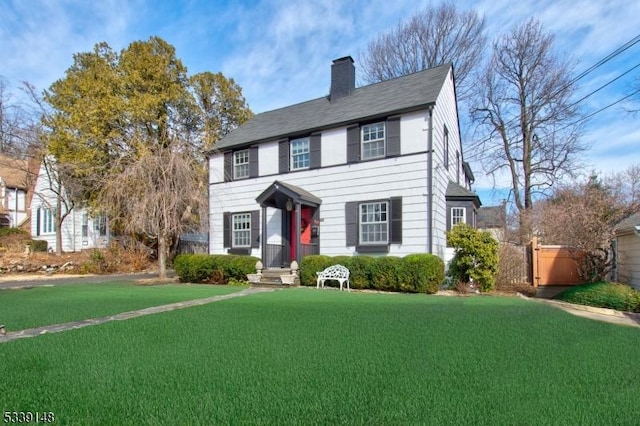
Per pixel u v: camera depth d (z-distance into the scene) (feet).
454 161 53.57
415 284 35.22
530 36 71.82
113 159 61.52
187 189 47.60
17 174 90.99
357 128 43.50
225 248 53.67
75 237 78.79
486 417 8.61
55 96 68.18
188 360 12.89
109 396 9.86
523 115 74.90
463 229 37.40
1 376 11.37
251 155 52.03
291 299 28.48
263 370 11.85
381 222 41.52
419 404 9.29
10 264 55.93
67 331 17.30
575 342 15.37
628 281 32.73
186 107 72.08
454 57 83.15
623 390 10.29
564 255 37.01
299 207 42.22
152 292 33.86
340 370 11.82
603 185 59.93
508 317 20.70
